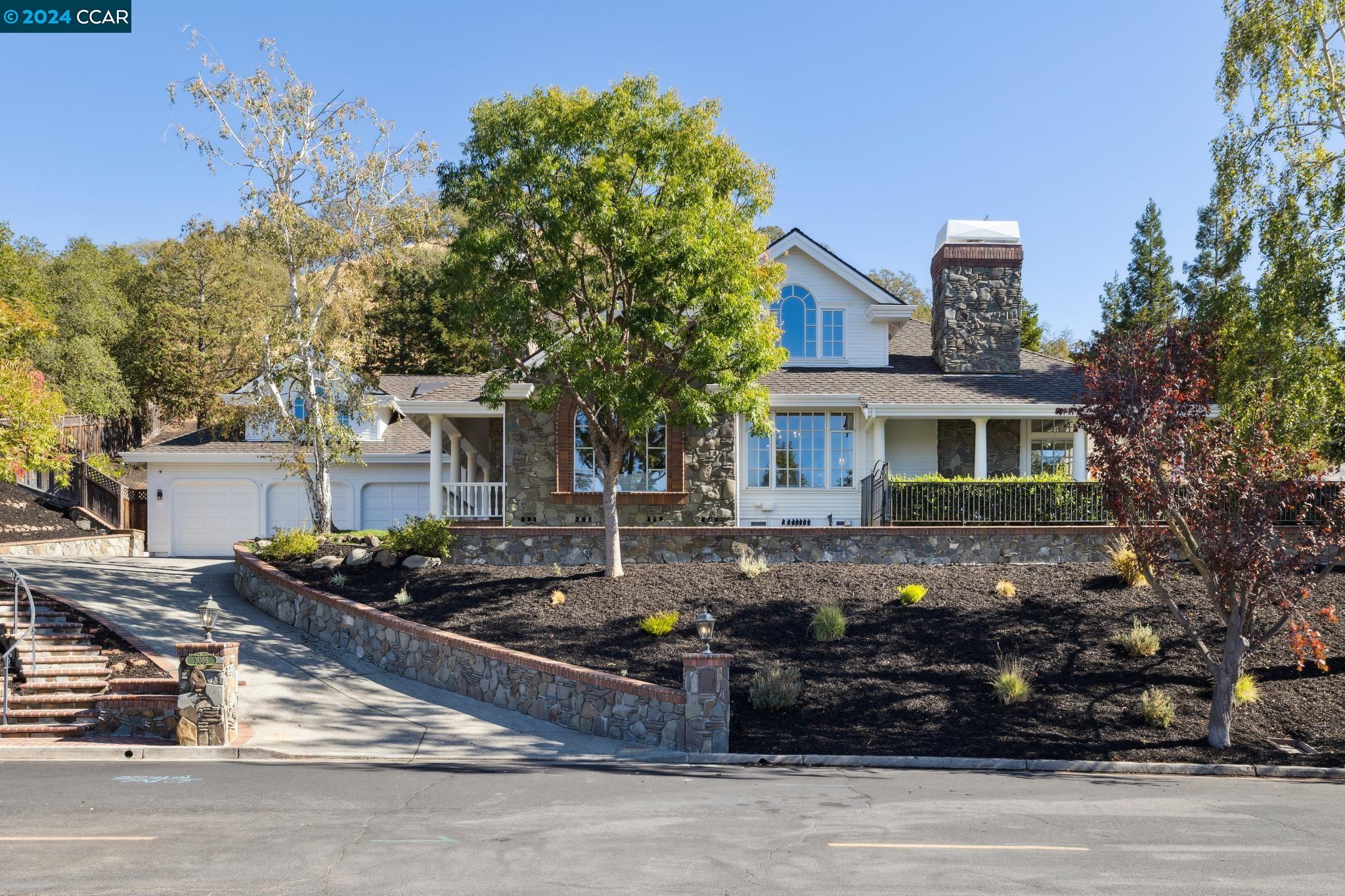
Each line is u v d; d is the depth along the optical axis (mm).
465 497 23438
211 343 41656
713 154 16766
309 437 23312
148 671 14016
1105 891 6879
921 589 16156
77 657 14312
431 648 15367
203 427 31984
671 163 16734
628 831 8367
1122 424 12594
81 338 38562
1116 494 12961
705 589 16781
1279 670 14305
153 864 7258
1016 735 12664
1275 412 17672
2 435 19781
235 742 12078
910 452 23781
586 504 21625
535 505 21766
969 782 10883
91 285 41781
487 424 26969
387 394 30156
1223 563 12227
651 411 16219
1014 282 24641
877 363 24891
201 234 22922
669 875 7117
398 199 23328
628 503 21609
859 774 11297
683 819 8820
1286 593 12062
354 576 18328
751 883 6961
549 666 13750
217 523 29125
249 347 23297
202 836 8094
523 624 15703
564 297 16562
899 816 9078
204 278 43594
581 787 10266
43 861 7332
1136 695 13656
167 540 28906
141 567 22750
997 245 24750
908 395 22438
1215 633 15172
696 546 18875
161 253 44875
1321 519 14477
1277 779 11508
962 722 12977
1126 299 41812
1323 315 18469
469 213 16812
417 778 10641
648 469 21891
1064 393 22594
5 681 12672
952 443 23781
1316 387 17750
